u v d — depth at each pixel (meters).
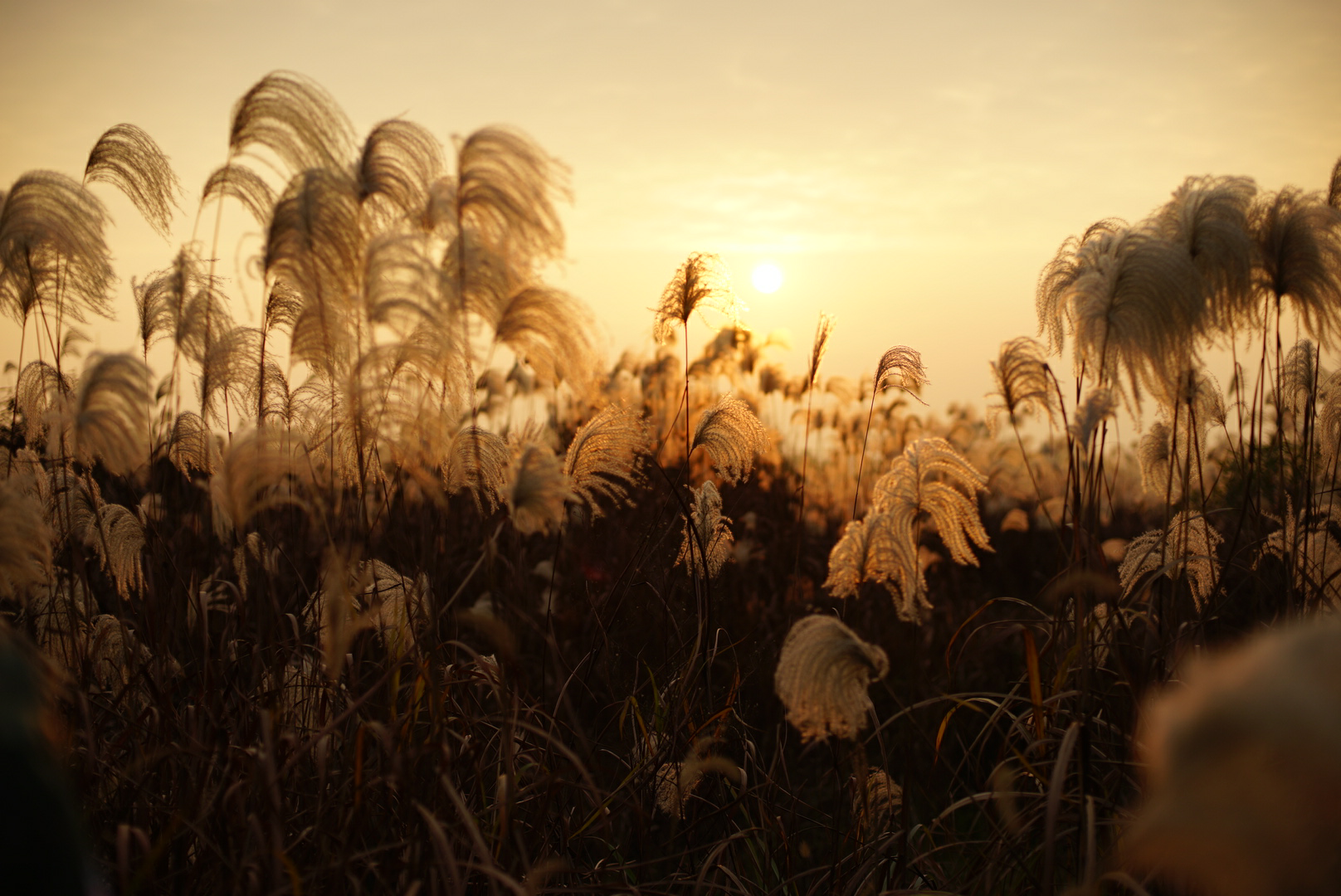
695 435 4.31
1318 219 3.51
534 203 3.08
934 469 3.02
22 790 1.48
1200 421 3.98
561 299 3.10
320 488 4.10
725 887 3.28
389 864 2.86
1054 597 3.29
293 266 3.26
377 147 3.32
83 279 4.04
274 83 3.34
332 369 3.51
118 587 3.92
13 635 2.89
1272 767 1.34
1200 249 3.46
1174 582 3.66
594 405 3.77
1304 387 4.34
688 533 4.23
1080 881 2.96
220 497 3.36
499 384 7.41
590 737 4.10
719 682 5.27
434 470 3.72
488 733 3.63
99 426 3.32
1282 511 3.93
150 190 3.97
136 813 2.94
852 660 2.63
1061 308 3.76
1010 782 3.06
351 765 3.19
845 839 3.81
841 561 3.04
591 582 5.47
